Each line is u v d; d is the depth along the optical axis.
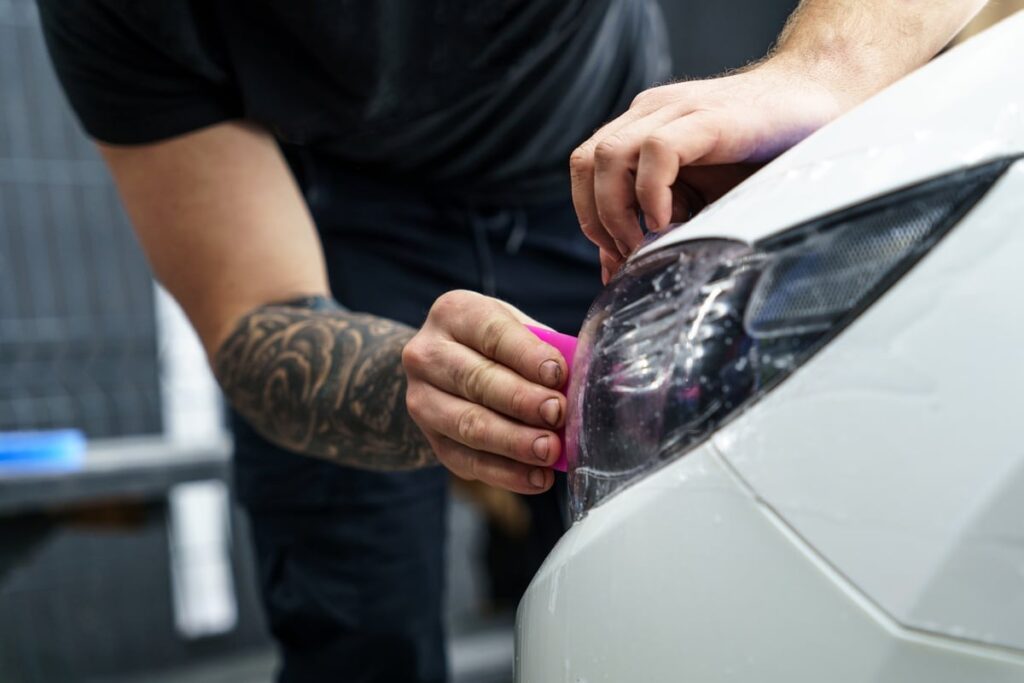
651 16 1.39
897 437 0.39
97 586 2.62
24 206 3.05
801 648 0.39
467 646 2.42
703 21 3.75
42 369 3.07
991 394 0.38
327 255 1.24
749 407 0.42
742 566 0.41
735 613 0.41
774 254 0.44
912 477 0.38
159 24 0.90
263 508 1.24
